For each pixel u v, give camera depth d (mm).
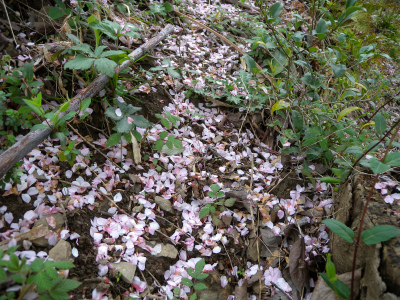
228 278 2020
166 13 3453
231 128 2857
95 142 2205
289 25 3621
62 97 2227
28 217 1716
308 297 1987
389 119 3146
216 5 4129
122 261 1814
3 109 1756
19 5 2385
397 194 2018
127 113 2133
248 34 3771
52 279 1422
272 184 2500
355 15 4121
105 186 2061
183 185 2307
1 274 1297
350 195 2078
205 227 2154
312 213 2322
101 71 1908
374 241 1509
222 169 2512
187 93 2832
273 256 2145
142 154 2344
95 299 1615
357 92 2988
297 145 2586
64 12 2441
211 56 3348
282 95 2723
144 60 2832
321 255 2109
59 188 1924
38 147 1994
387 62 4016
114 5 3070
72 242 1766
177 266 1958
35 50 2248
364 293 1691
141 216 2037
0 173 1578
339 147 2322
